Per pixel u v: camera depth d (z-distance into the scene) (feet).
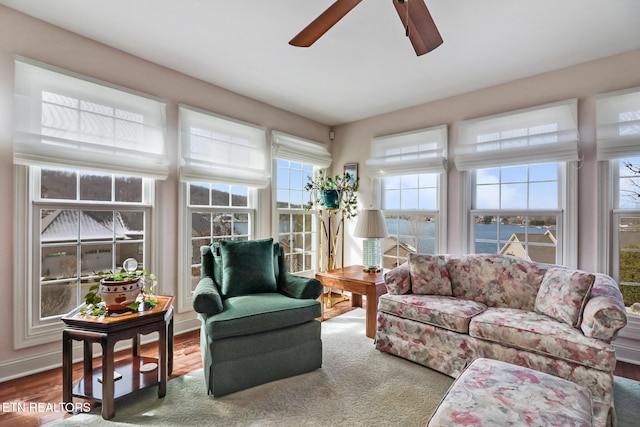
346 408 6.04
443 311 7.50
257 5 6.61
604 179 8.52
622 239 8.43
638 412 5.95
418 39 5.52
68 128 7.57
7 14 6.80
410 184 12.75
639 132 7.93
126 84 8.57
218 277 8.33
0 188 6.80
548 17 6.83
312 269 14.55
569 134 8.87
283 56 8.71
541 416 3.67
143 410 5.89
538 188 9.76
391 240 13.29
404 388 6.77
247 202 12.05
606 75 8.53
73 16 7.04
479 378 4.58
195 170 9.93
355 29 7.36
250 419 5.68
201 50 8.46
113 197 8.64
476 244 10.96
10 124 6.86
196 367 7.60
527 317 7.00
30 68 7.05
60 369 7.45
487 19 6.92
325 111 13.12
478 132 10.68
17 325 7.02
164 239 9.45
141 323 6.00
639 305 8.21
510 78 9.91
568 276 7.02
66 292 7.86
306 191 14.34
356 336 9.68
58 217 7.73
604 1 6.30
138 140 8.74
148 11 6.82
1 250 6.84
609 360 5.49
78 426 5.41
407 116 12.64
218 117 10.61
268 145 12.36
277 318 7.00
